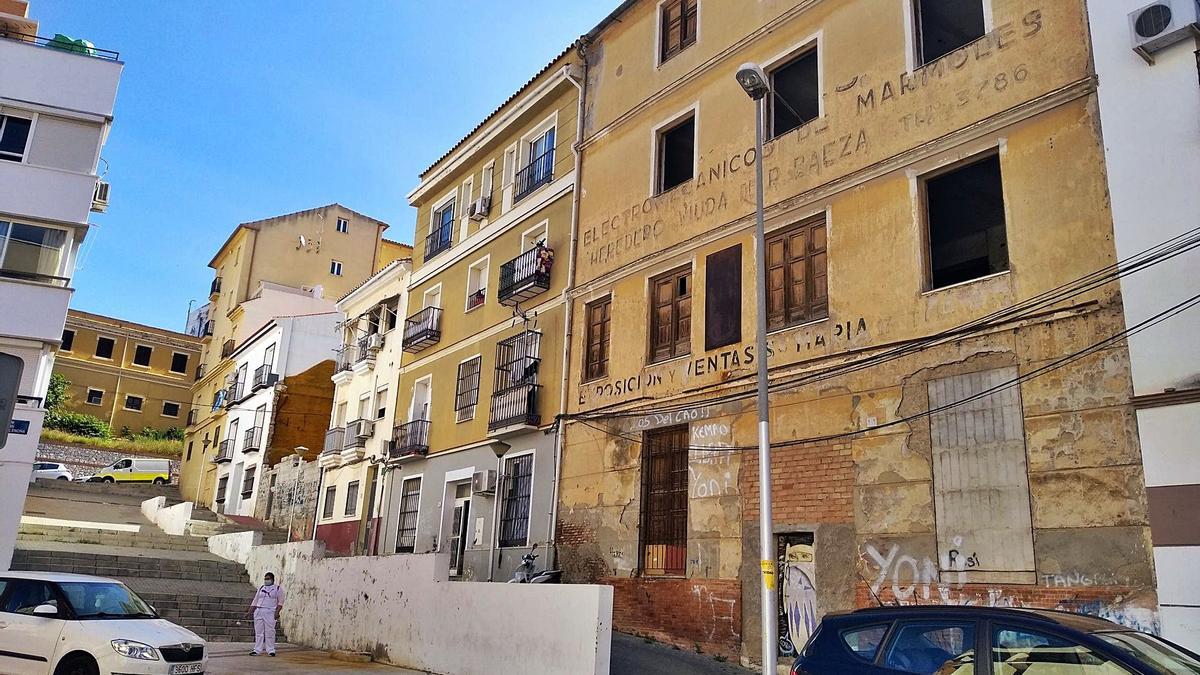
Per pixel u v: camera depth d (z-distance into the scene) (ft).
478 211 78.02
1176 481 30.19
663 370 53.16
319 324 125.49
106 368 187.83
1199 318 30.83
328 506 95.91
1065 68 37.14
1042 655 18.47
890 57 44.57
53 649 35.40
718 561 46.14
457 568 68.49
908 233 41.52
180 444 178.19
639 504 51.96
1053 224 36.09
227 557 84.53
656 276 56.39
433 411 78.89
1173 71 33.22
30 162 71.67
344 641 56.95
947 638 20.06
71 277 71.26
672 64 59.36
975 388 37.14
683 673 40.96
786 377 45.32
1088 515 32.48
